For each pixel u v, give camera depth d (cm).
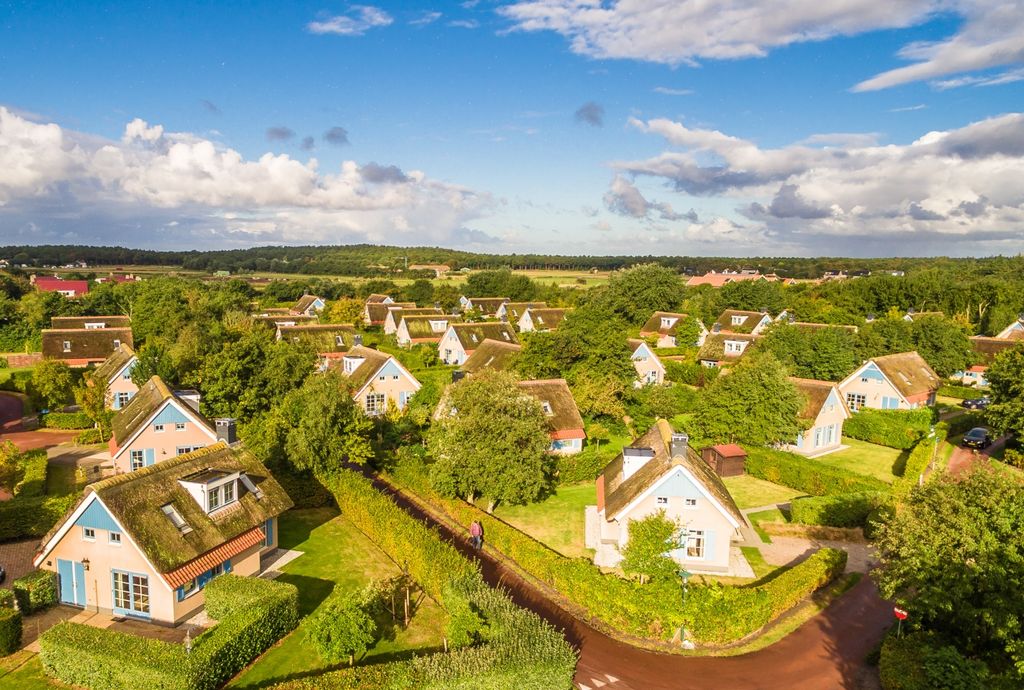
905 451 6372
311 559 3856
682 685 2722
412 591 3472
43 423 6675
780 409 5684
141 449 5031
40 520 3991
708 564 3788
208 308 12044
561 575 3431
